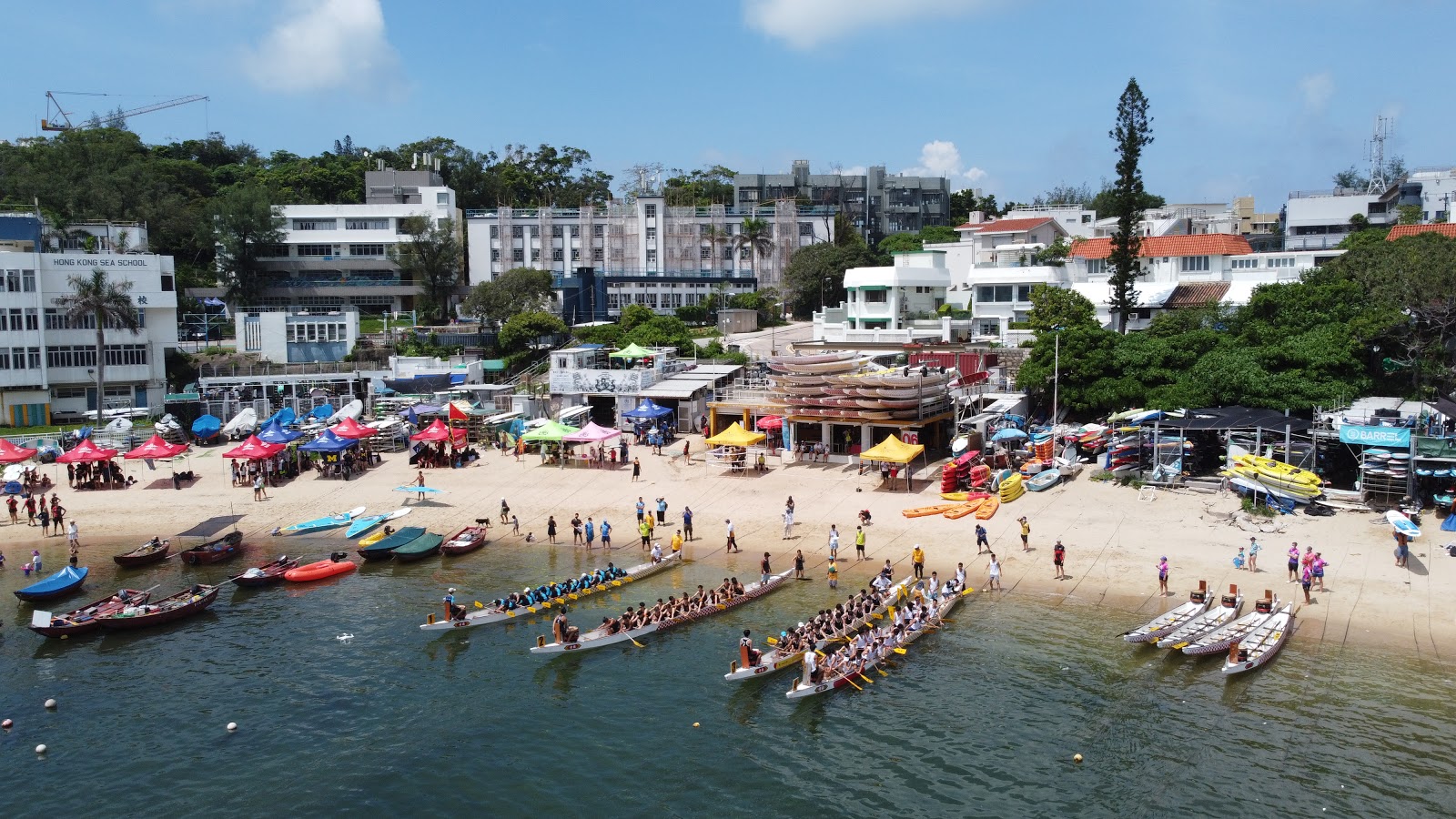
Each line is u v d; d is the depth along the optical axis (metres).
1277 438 73.12
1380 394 81.44
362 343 134.00
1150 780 37.81
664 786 38.69
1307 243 160.12
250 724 43.81
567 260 184.88
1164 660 47.06
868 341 126.12
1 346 104.44
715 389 99.62
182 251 170.88
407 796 38.31
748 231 176.12
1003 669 46.78
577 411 96.31
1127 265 105.06
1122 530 63.47
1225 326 96.56
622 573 59.41
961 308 135.38
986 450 79.19
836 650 47.78
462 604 56.56
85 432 95.19
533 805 37.62
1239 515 64.44
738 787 38.47
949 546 62.72
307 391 117.19
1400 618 49.75
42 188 144.12
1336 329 81.31
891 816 36.34
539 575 61.34
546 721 43.72
